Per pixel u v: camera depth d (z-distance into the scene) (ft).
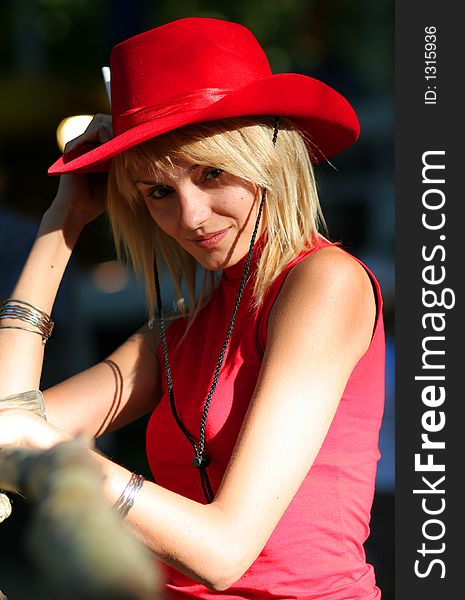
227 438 7.92
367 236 54.80
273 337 7.56
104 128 9.60
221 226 8.30
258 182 8.09
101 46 67.41
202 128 8.02
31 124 39.91
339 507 8.03
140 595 2.19
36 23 66.54
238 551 6.73
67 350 21.03
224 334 8.52
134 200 9.21
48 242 9.53
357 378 8.11
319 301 7.54
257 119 8.26
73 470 2.51
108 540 2.23
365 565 8.45
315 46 68.39
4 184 23.76
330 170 56.44
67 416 9.19
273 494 6.91
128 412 9.57
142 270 9.69
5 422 6.49
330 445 8.02
